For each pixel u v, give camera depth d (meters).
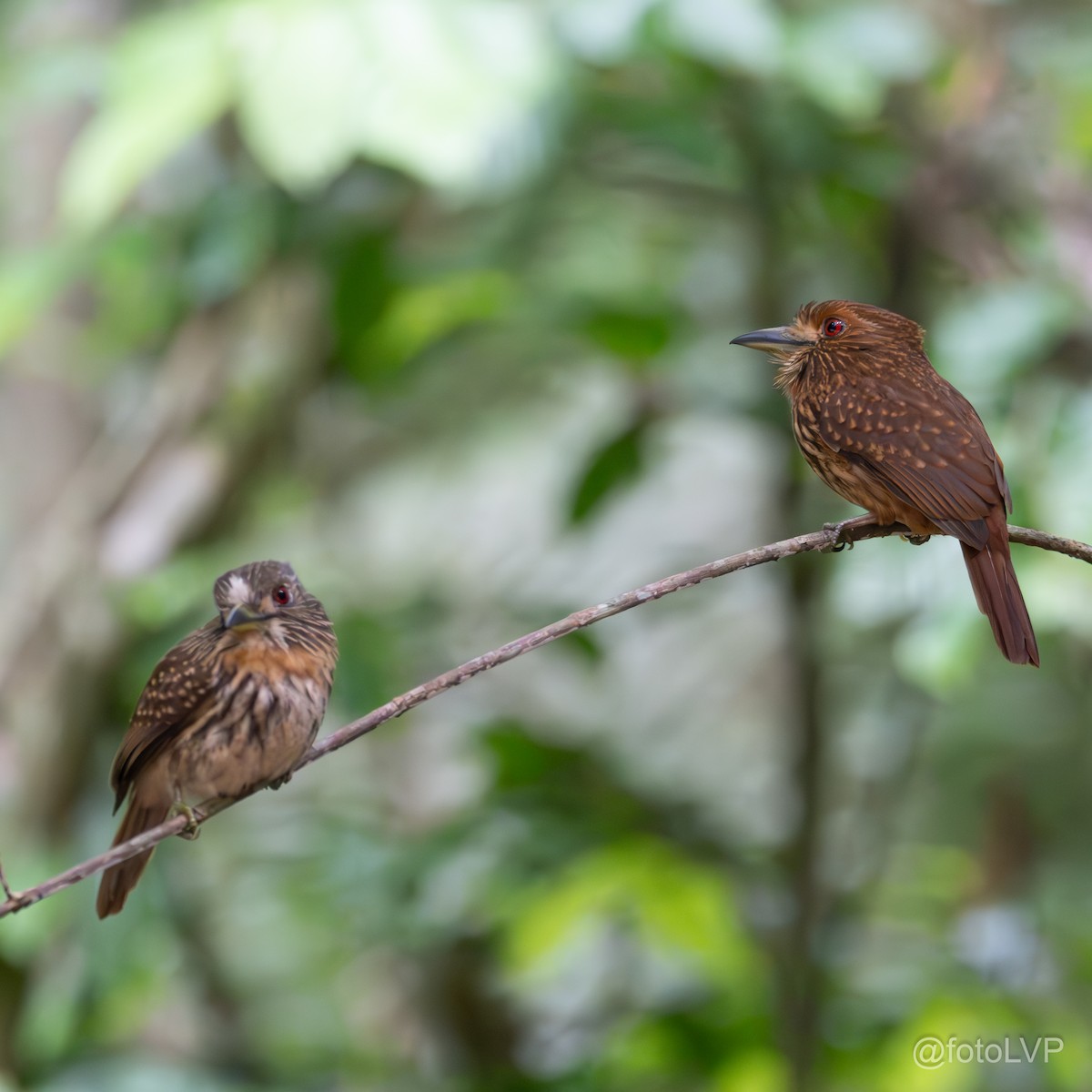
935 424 7.88
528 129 8.64
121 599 10.30
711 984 10.59
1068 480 8.82
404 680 10.45
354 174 9.91
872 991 10.75
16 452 12.60
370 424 13.17
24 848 10.23
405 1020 12.46
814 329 8.60
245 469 10.88
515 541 14.16
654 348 10.07
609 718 13.42
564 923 10.13
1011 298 9.12
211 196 10.02
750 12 8.70
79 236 9.95
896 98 10.30
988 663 11.48
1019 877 10.62
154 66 8.27
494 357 12.74
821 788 10.03
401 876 10.16
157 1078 10.32
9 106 10.34
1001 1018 10.25
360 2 8.14
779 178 10.12
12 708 10.47
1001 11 10.34
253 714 7.29
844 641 11.09
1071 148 10.10
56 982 10.44
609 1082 10.59
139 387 11.87
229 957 12.56
